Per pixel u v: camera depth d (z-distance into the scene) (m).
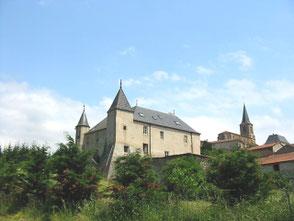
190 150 41.88
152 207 9.27
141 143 35.81
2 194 11.08
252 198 9.54
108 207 9.54
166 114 44.00
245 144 75.62
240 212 8.05
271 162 25.17
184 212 8.62
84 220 8.91
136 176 10.84
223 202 8.91
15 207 10.61
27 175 10.98
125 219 8.82
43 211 9.91
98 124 40.72
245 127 98.00
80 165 10.93
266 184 10.31
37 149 12.06
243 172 10.13
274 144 42.56
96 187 10.73
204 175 12.20
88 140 39.94
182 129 41.91
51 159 10.91
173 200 9.57
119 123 34.09
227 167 10.62
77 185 10.38
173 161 18.86
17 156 19.72
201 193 11.22
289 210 7.72
